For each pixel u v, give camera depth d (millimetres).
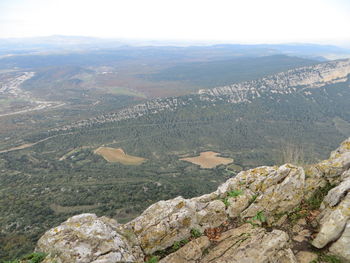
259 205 14586
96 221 12641
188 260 11859
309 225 13320
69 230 12164
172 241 12977
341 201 12688
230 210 14578
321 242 11594
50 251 11203
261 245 11797
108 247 11352
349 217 11188
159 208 14234
